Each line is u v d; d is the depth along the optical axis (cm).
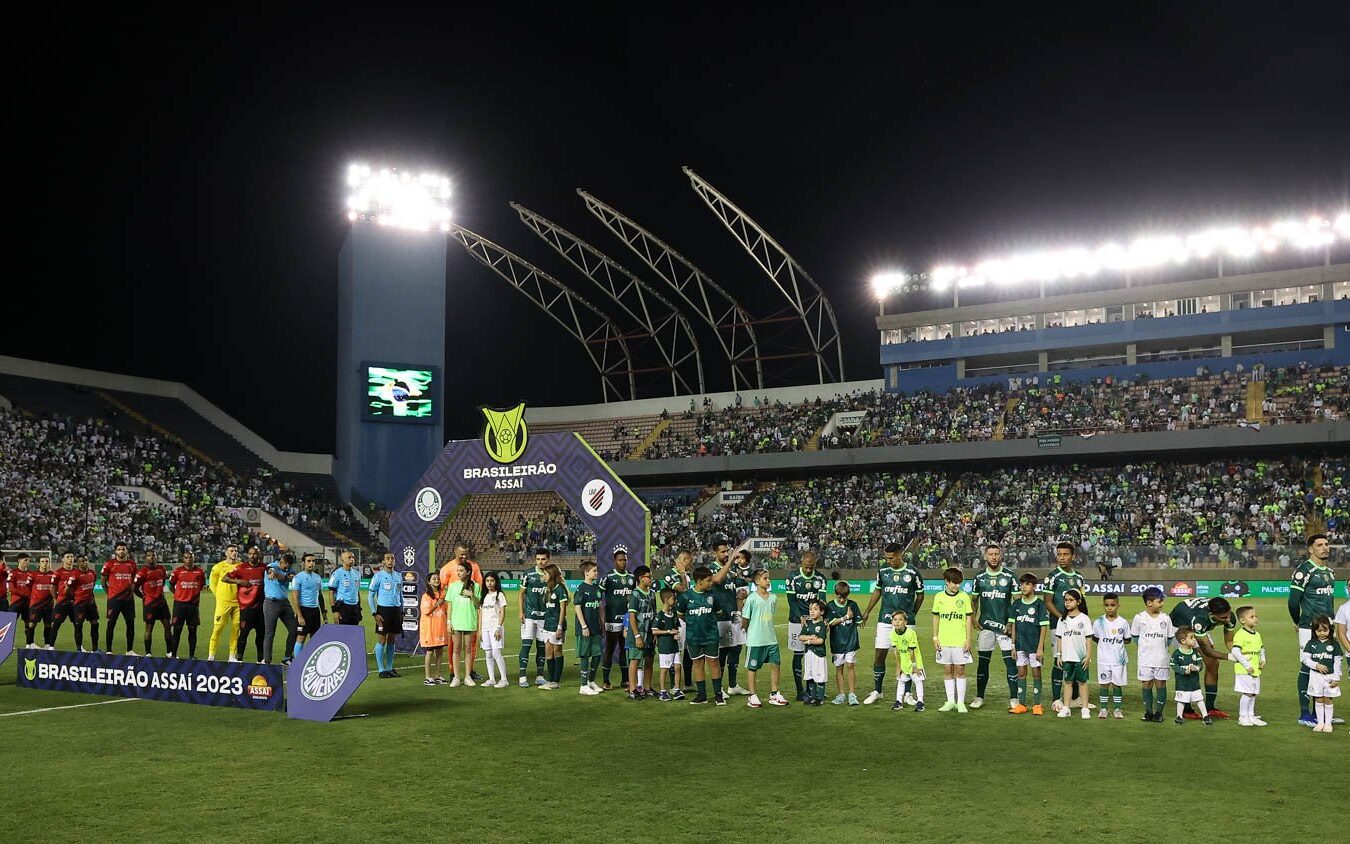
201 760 1061
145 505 5275
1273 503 4528
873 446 5525
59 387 6138
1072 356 5772
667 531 5600
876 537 5050
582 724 1276
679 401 6662
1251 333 5306
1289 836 780
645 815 845
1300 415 4772
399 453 6122
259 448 6619
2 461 5009
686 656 1598
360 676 1291
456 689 1598
